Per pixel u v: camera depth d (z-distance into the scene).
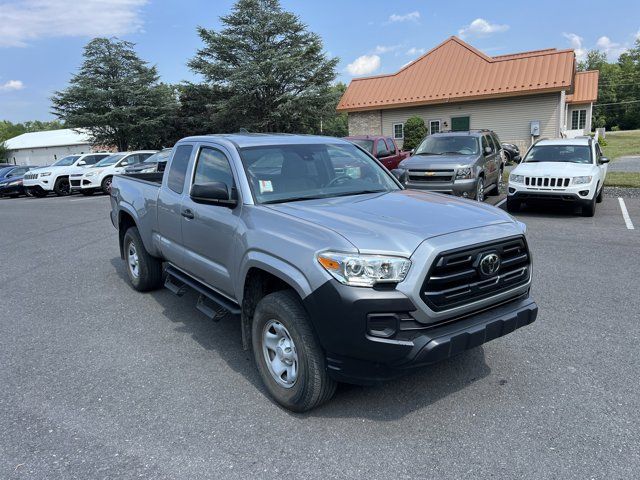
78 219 13.49
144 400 3.60
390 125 28.47
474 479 2.66
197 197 3.86
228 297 4.08
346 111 29.34
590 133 38.72
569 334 4.52
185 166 4.84
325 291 2.94
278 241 3.30
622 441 2.94
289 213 3.52
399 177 5.08
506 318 3.25
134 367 4.15
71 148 64.00
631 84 83.94
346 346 2.94
